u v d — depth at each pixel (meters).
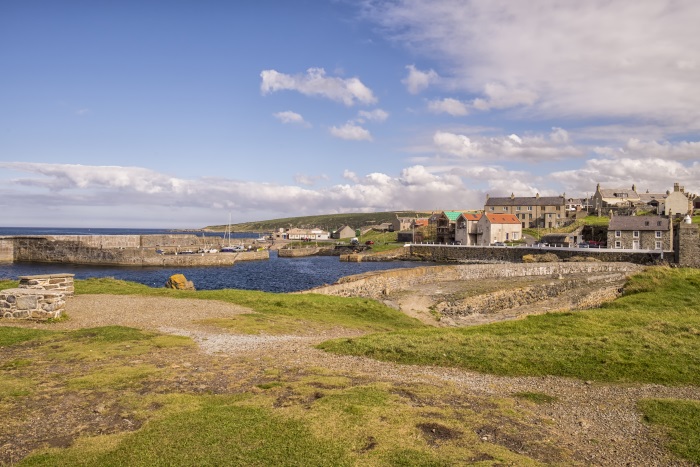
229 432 11.36
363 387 15.23
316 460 10.16
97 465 9.87
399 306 47.59
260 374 16.70
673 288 43.06
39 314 25.33
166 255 125.56
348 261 144.00
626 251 104.31
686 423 13.35
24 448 10.65
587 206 187.50
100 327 23.80
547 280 71.06
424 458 10.33
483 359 19.89
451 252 138.38
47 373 16.08
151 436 11.11
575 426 13.20
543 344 22.33
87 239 136.88
